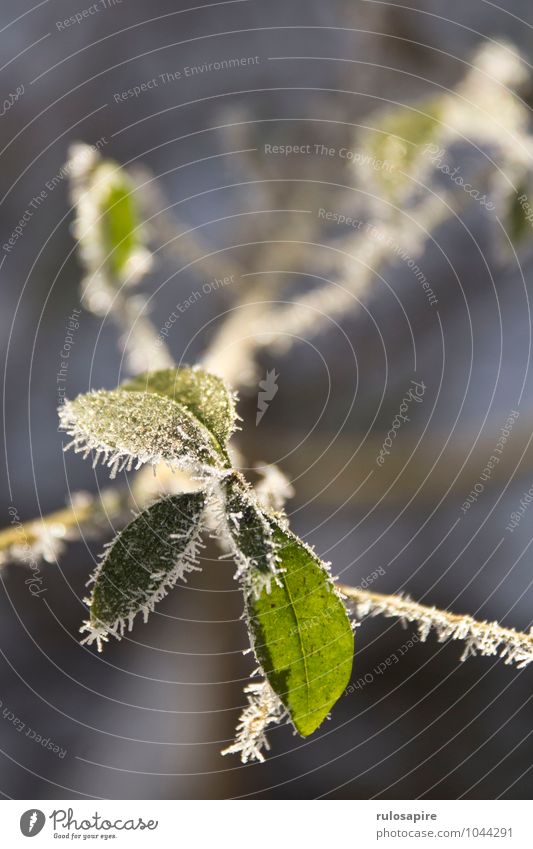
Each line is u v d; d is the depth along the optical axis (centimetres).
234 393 33
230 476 32
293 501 62
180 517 32
